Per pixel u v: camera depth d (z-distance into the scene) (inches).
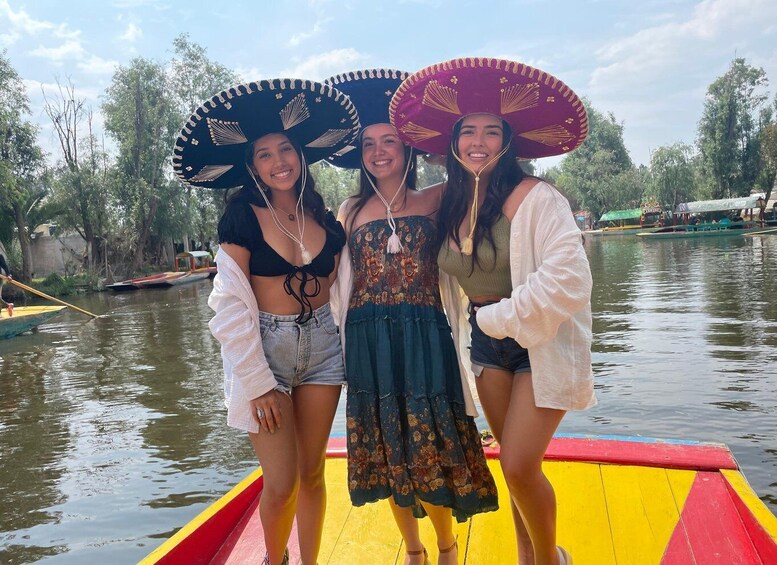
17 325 631.8
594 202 2440.9
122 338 592.7
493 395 88.4
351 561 99.4
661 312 526.9
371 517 110.7
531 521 82.1
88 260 1293.1
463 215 87.0
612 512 103.9
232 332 82.0
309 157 102.3
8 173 1027.9
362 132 96.3
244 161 95.2
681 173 2249.0
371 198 96.0
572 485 111.8
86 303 962.1
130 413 330.3
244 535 107.2
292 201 91.0
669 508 103.2
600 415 269.6
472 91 82.7
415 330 87.3
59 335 633.6
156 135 1333.7
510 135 86.5
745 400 279.4
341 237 93.8
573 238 76.5
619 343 410.0
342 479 123.0
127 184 1306.6
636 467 115.9
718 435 242.5
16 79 1091.3
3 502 226.8
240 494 111.4
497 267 84.8
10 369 471.5
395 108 88.4
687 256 1127.0
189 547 97.4
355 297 91.9
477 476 89.8
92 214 1246.9
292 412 88.5
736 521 98.6
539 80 79.9
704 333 427.2
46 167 1165.1
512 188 83.0
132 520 210.1
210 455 264.1
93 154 1285.7
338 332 94.2
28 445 288.2
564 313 75.0
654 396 290.7
